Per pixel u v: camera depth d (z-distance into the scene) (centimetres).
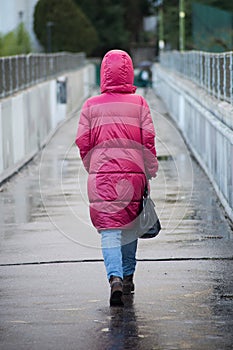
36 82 3095
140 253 1205
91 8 8825
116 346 799
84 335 834
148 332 841
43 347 801
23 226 1433
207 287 1017
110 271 931
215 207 1596
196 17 4934
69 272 1103
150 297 975
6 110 2081
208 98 2108
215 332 839
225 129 1565
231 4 5809
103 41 8938
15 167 2192
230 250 1222
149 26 10450
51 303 955
